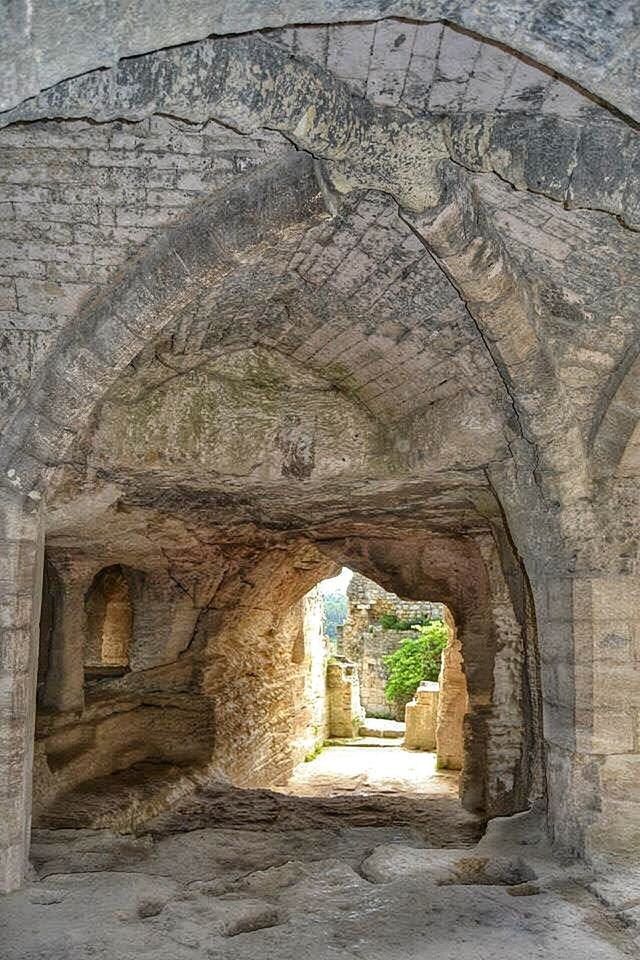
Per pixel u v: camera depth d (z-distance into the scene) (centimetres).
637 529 461
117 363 413
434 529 751
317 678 1384
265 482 554
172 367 512
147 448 514
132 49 209
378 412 540
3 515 429
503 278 384
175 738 883
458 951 351
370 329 470
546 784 496
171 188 371
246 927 394
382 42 278
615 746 452
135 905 407
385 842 609
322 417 541
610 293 400
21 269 398
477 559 801
